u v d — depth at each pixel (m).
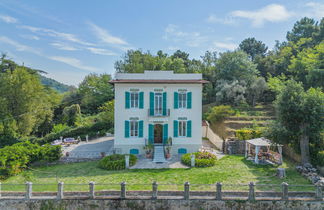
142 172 15.79
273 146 18.41
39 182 14.26
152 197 11.23
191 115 20.50
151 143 20.06
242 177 14.32
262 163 17.23
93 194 11.34
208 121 31.59
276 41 54.47
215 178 14.22
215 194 11.23
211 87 40.41
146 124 20.36
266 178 14.04
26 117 28.81
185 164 17.56
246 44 58.06
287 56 36.88
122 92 20.22
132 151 20.28
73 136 29.97
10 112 28.44
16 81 28.52
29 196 11.32
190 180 13.95
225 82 35.62
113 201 11.22
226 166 16.81
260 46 57.72
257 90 32.34
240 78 36.72
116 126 20.16
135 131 20.50
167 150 19.33
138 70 41.12
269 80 32.91
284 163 17.02
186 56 56.62
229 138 22.27
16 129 27.77
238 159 18.69
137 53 44.72
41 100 31.84
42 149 18.42
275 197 11.01
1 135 26.81
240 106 31.73
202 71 45.50
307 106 14.48
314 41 35.44
